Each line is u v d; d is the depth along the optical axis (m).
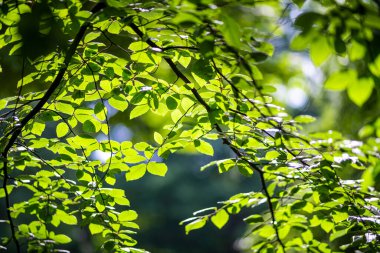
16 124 3.70
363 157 3.55
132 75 3.74
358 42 3.16
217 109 3.71
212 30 3.38
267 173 3.77
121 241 3.79
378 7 3.16
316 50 3.17
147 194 18.84
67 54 3.56
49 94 3.69
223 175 19.16
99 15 3.47
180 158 19.70
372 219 3.71
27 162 3.82
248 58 3.41
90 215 3.77
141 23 3.58
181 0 3.38
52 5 3.47
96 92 3.76
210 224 18.77
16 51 3.59
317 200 3.77
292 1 3.33
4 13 3.50
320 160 3.68
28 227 3.78
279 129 3.57
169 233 18.89
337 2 3.20
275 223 3.76
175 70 3.76
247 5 3.38
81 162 3.80
